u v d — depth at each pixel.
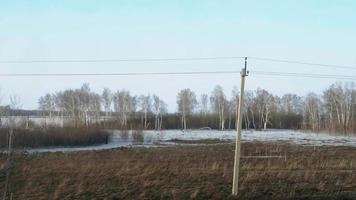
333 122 96.94
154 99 155.50
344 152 37.75
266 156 32.09
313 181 21.23
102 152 38.50
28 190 19.38
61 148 47.19
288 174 23.31
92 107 107.19
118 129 72.50
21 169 25.34
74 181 21.64
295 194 18.08
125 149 42.16
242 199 17.23
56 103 106.81
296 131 103.69
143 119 116.25
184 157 33.28
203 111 129.38
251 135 79.31
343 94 110.81
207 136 73.88
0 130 25.70
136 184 20.69
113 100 114.19
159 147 45.28
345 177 22.56
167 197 17.66
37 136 47.97
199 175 23.30
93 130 54.41
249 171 24.58
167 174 23.73
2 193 18.67
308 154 35.62
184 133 88.06
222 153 36.78
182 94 121.25
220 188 19.39
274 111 125.12
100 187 19.94
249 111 123.06
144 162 29.72
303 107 128.62
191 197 17.34
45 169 25.81
